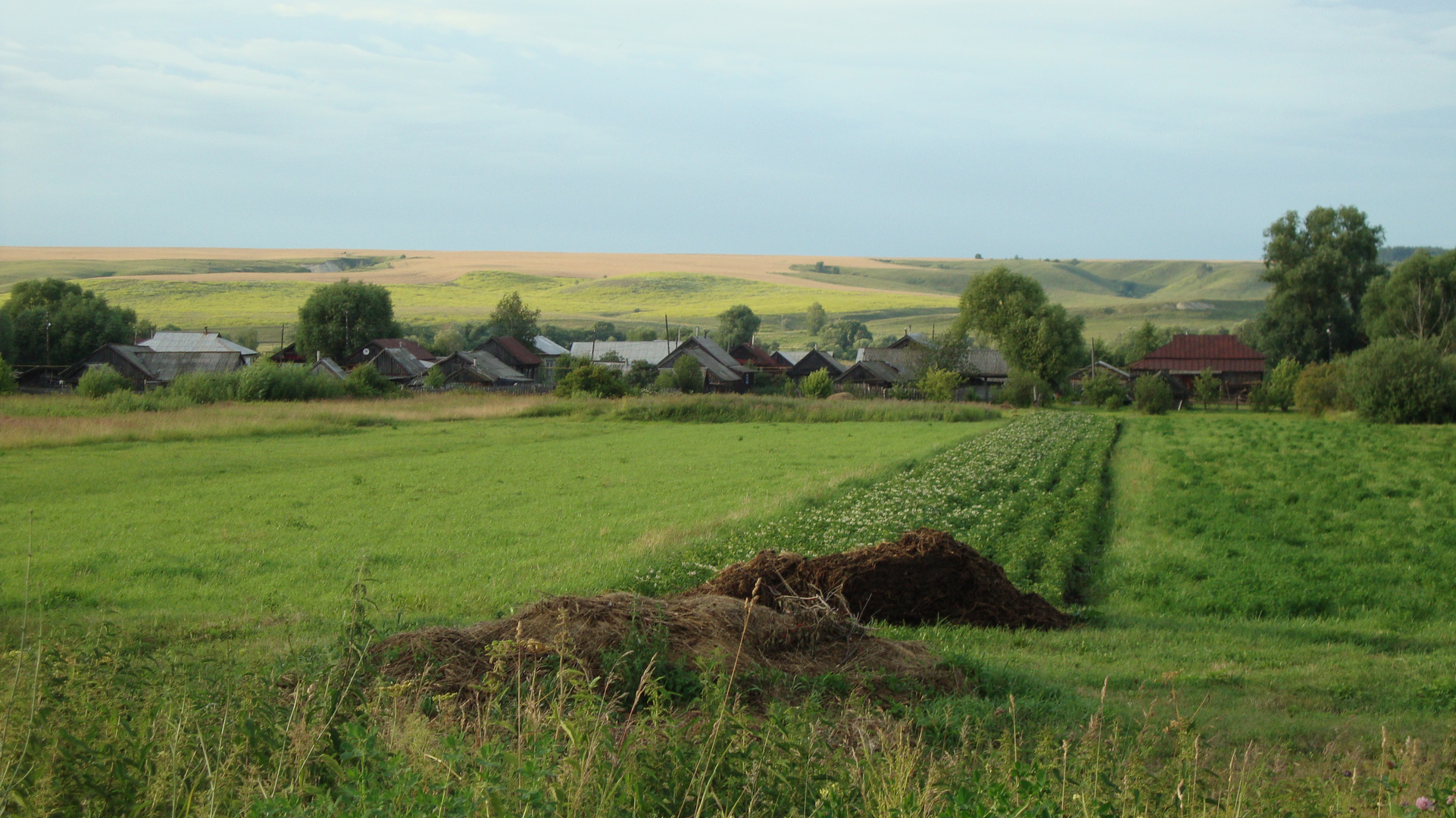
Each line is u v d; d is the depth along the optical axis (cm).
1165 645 1138
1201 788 550
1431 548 1752
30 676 544
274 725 534
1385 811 573
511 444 4097
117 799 477
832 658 895
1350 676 981
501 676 729
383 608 1238
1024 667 1009
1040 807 487
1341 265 8738
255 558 1639
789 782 508
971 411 6103
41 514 2123
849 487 2534
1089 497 2333
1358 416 5781
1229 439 4381
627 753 502
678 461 3412
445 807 433
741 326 16700
